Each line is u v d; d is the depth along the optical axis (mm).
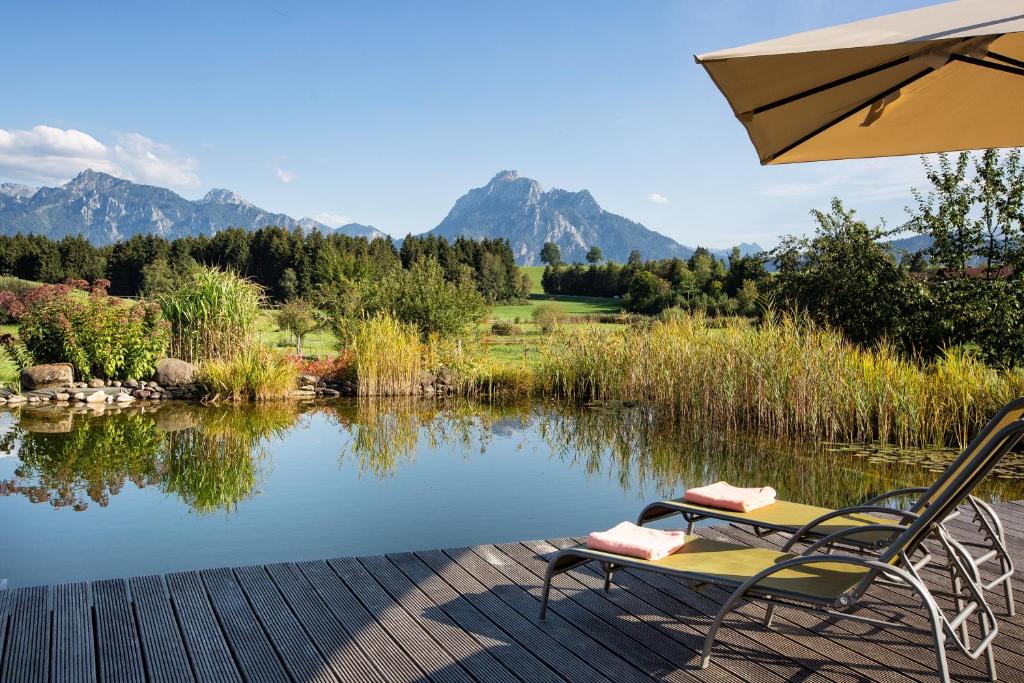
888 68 2451
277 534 5516
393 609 3229
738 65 2250
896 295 13844
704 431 10523
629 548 2906
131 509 6203
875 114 2857
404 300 17281
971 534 4504
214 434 9867
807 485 7199
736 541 4309
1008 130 3279
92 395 12812
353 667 2699
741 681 2627
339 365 15133
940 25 2070
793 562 2473
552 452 8977
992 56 2533
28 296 13859
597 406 13094
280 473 7672
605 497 6773
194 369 14047
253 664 2709
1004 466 8117
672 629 3064
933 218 13695
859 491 6938
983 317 12734
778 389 10125
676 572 2715
